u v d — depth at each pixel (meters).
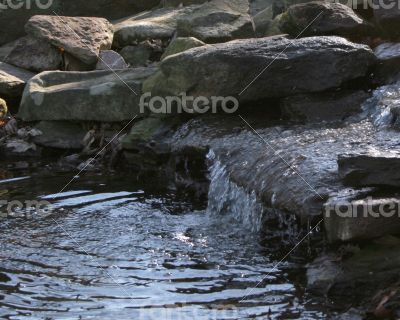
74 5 18.62
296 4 15.93
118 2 18.84
